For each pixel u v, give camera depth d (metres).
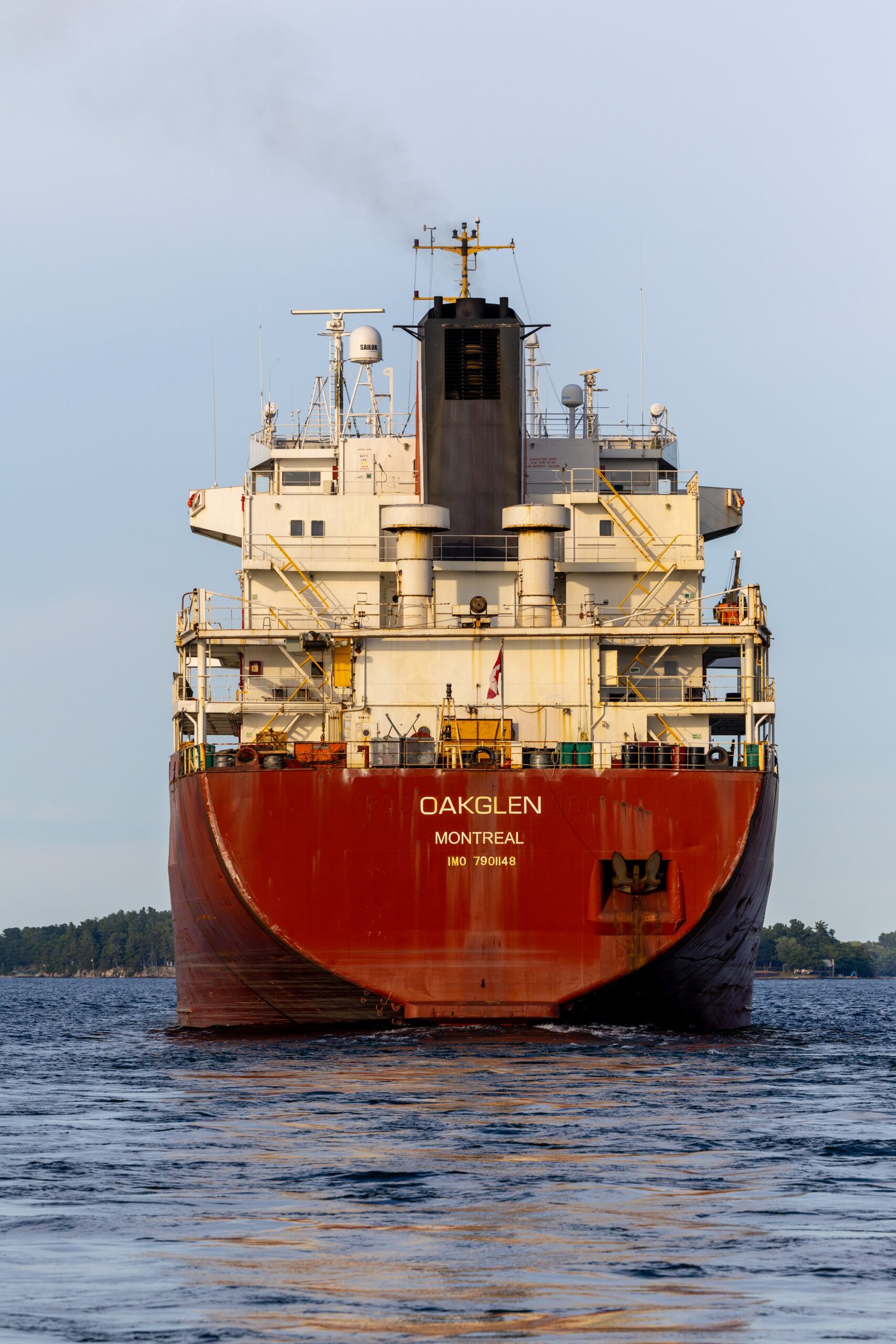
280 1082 138.12
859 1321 65.75
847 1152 102.50
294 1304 68.12
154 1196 88.25
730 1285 70.94
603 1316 66.44
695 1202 86.81
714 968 182.12
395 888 170.62
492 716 188.25
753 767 178.12
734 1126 112.88
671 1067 148.50
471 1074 140.25
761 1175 94.44
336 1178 93.12
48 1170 96.19
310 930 171.38
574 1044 164.50
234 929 178.25
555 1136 107.44
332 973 171.25
